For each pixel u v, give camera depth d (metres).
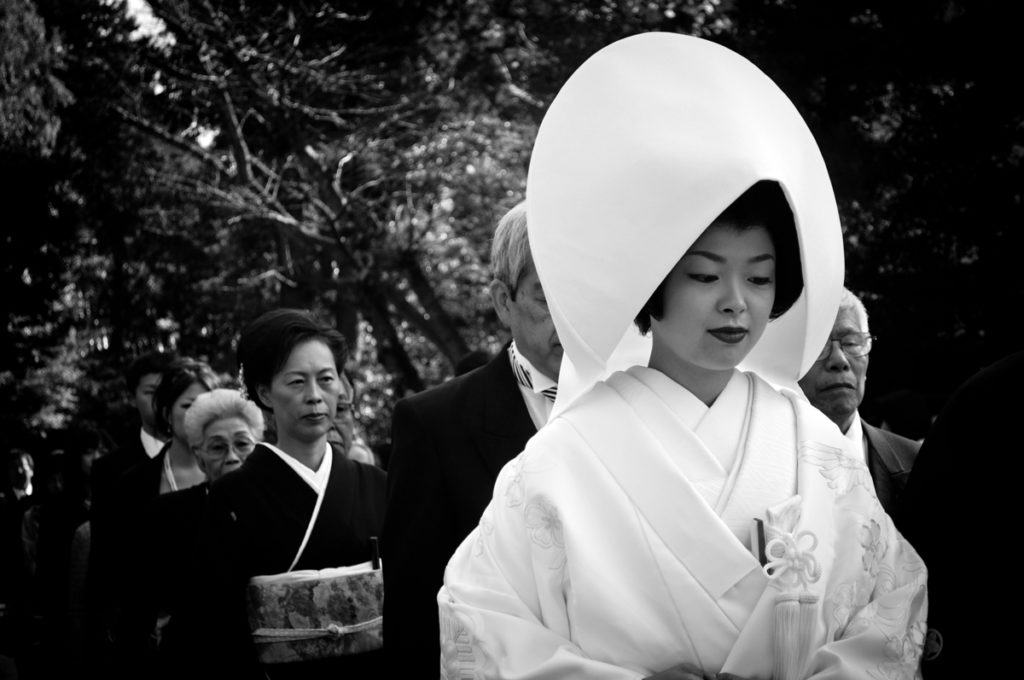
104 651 5.62
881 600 2.43
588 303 2.43
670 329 2.45
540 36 19.48
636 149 2.39
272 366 4.82
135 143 22.55
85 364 24.47
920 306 12.18
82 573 6.32
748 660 2.29
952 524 2.71
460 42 19.81
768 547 2.32
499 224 3.73
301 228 21.47
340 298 24.03
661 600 2.35
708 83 2.42
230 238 23.58
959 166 11.98
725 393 2.54
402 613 3.59
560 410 2.62
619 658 2.34
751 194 2.39
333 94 21.66
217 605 4.58
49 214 22.50
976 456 2.71
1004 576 2.65
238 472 4.78
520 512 2.50
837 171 12.92
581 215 2.43
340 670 4.59
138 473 6.25
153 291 25.77
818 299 2.50
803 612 2.29
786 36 12.97
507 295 3.76
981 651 2.65
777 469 2.45
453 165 20.80
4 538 7.88
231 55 20.36
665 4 17.44
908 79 12.53
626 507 2.41
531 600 2.48
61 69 21.58
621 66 2.47
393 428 3.79
